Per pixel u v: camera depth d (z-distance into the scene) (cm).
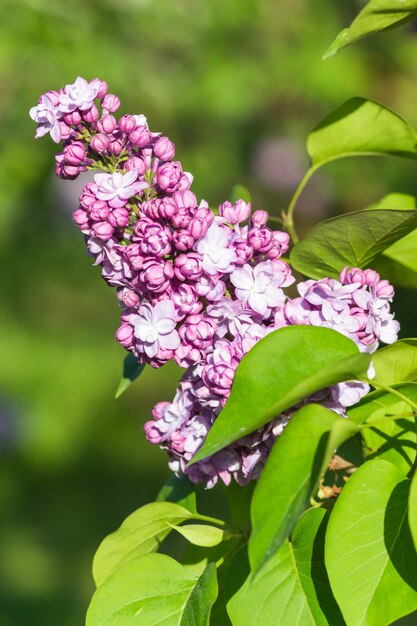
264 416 81
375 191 353
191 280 88
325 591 85
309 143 103
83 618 231
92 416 353
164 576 89
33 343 390
